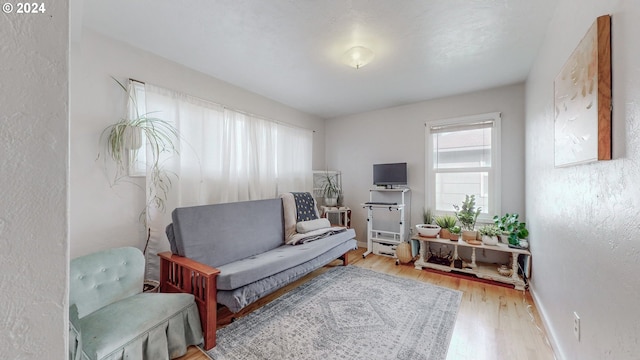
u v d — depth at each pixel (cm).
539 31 199
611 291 99
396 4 171
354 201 445
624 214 90
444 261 321
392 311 216
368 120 429
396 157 400
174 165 247
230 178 300
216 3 171
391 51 232
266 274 203
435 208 364
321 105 396
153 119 229
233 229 252
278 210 312
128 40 215
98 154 203
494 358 161
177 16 184
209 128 280
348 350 168
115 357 132
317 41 217
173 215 217
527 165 276
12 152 33
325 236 306
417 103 380
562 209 157
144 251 227
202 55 241
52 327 37
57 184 37
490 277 277
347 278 289
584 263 123
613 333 97
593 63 108
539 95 221
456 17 184
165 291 209
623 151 92
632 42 86
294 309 220
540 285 214
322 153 473
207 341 171
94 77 201
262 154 345
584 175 125
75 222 192
